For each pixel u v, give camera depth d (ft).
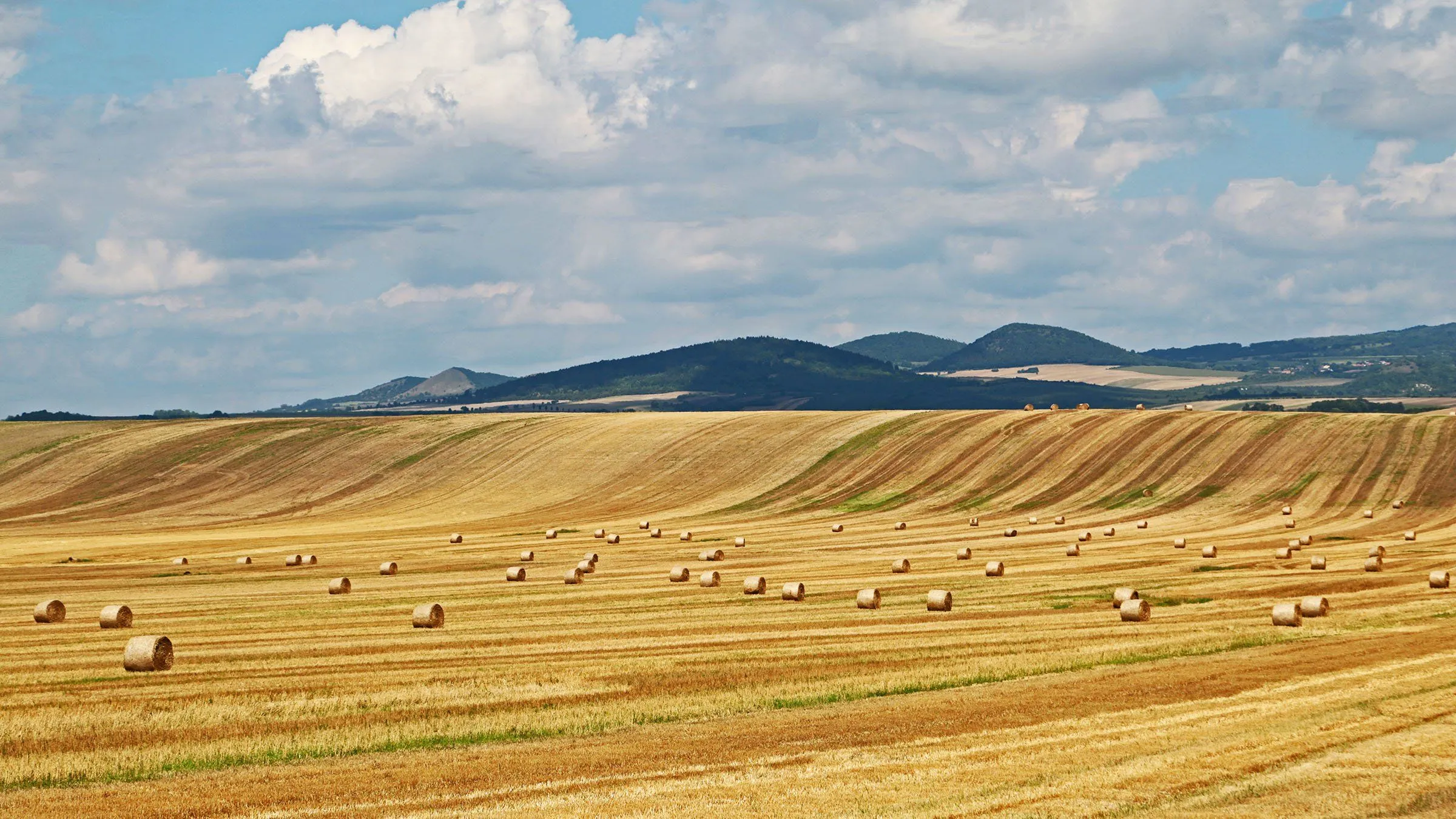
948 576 165.89
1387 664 87.35
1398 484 273.13
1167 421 331.77
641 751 64.49
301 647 104.27
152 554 217.15
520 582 166.81
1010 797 53.93
